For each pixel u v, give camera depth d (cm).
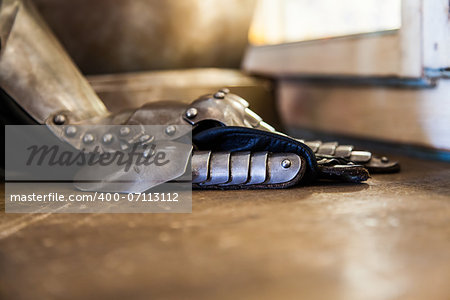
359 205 38
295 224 34
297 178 43
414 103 59
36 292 27
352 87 70
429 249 30
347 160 48
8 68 49
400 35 57
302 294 26
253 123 47
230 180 43
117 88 66
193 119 46
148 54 69
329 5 79
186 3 68
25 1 53
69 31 64
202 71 73
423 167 53
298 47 78
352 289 26
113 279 28
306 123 82
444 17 51
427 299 25
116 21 65
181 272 28
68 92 50
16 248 32
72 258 30
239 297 25
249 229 33
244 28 75
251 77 78
